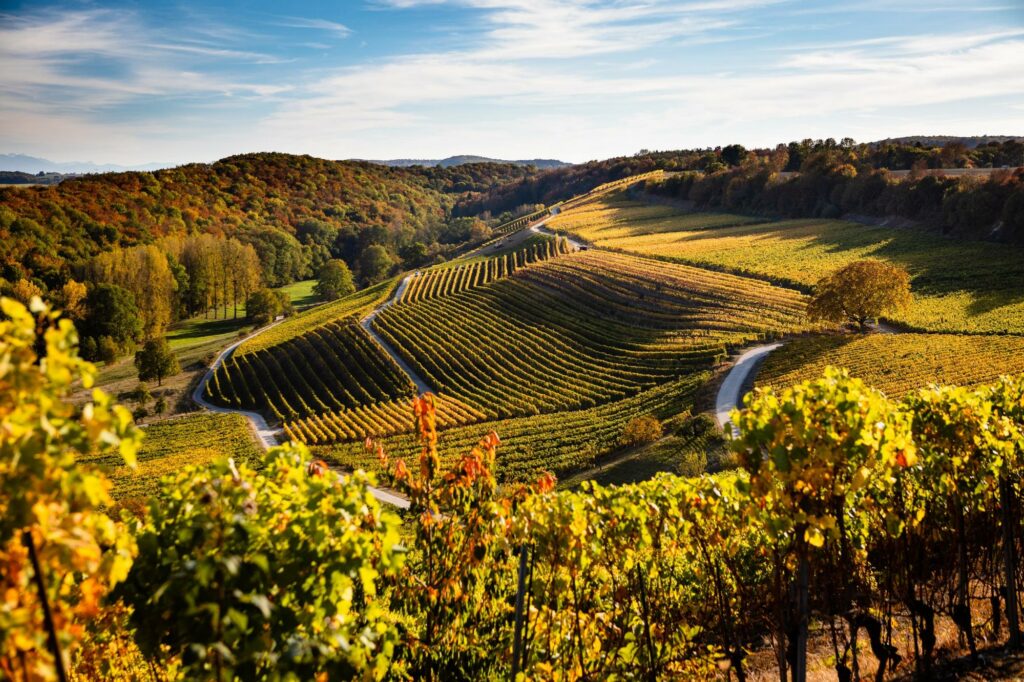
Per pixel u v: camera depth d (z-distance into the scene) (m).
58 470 2.73
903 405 7.64
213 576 3.41
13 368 2.65
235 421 61.78
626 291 79.38
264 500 4.21
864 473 4.93
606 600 7.55
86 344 73.81
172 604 3.53
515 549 7.14
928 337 51.97
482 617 6.90
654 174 173.38
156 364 70.56
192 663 3.47
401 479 6.08
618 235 114.00
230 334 92.81
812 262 79.88
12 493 2.64
